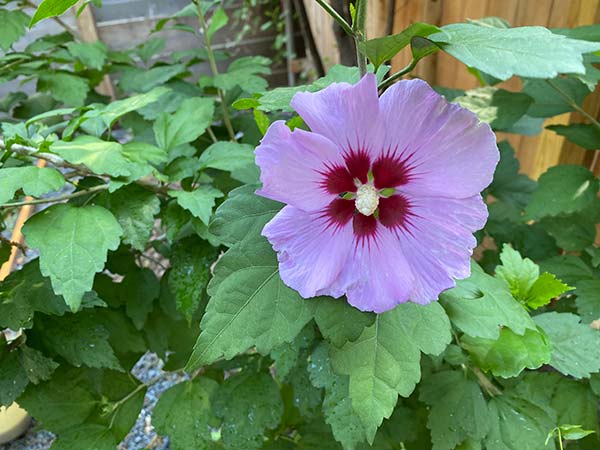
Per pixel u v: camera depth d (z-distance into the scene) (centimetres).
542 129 54
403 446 36
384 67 23
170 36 91
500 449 27
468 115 18
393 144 19
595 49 17
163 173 34
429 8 56
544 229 42
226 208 22
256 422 34
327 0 40
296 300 21
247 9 90
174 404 36
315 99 18
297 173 19
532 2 48
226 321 21
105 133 44
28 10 74
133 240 30
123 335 38
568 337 28
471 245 19
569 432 26
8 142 28
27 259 69
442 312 23
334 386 28
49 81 45
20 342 31
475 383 28
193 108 36
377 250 20
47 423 34
